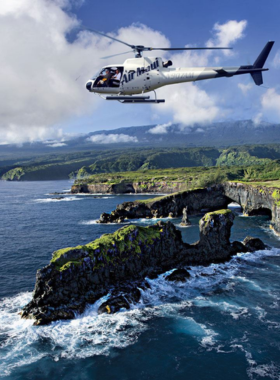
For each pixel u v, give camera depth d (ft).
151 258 157.28
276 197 268.00
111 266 139.54
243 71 99.09
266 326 110.93
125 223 316.40
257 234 243.40
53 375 87.30
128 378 86.53
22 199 554.46
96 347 99.86
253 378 85.61
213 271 163.22
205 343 101.65
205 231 179.22
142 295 134.62
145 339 104.12
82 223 314.76
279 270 165.37
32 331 107.45
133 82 94.63
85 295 126.00
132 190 640.17
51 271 120.16
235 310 122.72
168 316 118.62
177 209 350.43
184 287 144.15
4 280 151.23
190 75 95.25
